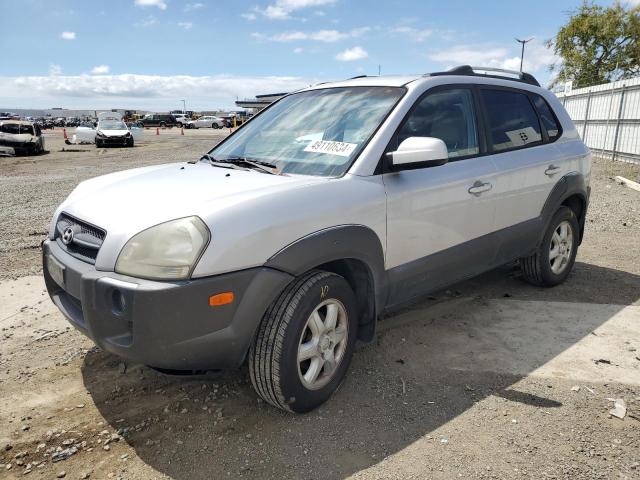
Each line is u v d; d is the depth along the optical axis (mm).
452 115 3732
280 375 2668
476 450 2600
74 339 3861
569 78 33656
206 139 34531
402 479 2412
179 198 2740
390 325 4035
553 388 3150
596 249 6277
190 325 2438
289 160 3352
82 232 2846
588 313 4262
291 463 2523
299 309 2682
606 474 2430
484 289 4797
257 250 2551
